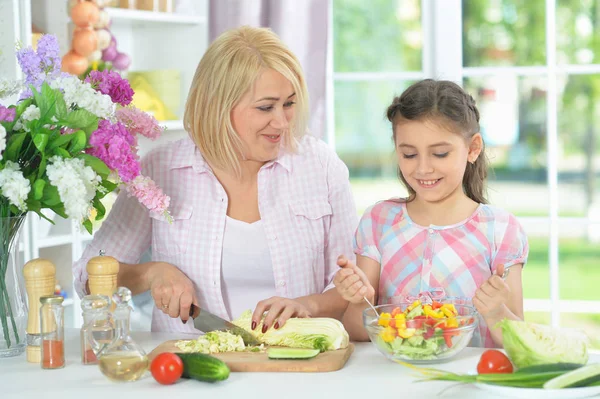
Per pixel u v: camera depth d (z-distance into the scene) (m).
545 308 3.74
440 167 2.08
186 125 2.32
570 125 10.32
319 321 1.90
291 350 1.82
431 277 2.18
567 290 10.75
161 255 2.38
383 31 8.81
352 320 2.08
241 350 1.88
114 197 3.45
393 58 8.83
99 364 1.69
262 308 1.98
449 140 2.06
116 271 1.96
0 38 3.08
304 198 2.38
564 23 9.58
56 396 1.62
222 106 2.22
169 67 3.91
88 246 2.38
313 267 2.39
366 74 3.92
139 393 1.62
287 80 2.22
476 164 2.25
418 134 2.07
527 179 10.66
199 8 3.85
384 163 9.39
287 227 2.35
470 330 1.76
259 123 2.21
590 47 9.54
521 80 10.12
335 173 2.44
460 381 1.52
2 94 1.96
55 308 1.81
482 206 2.22
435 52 3.84
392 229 2.25
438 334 1.74
